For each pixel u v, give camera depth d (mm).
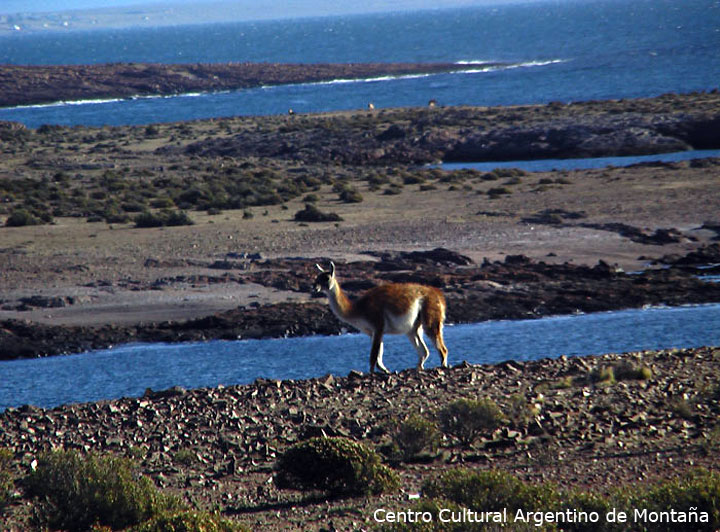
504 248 166375
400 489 37656
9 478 39531
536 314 123438
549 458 40719
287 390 62844
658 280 137875
